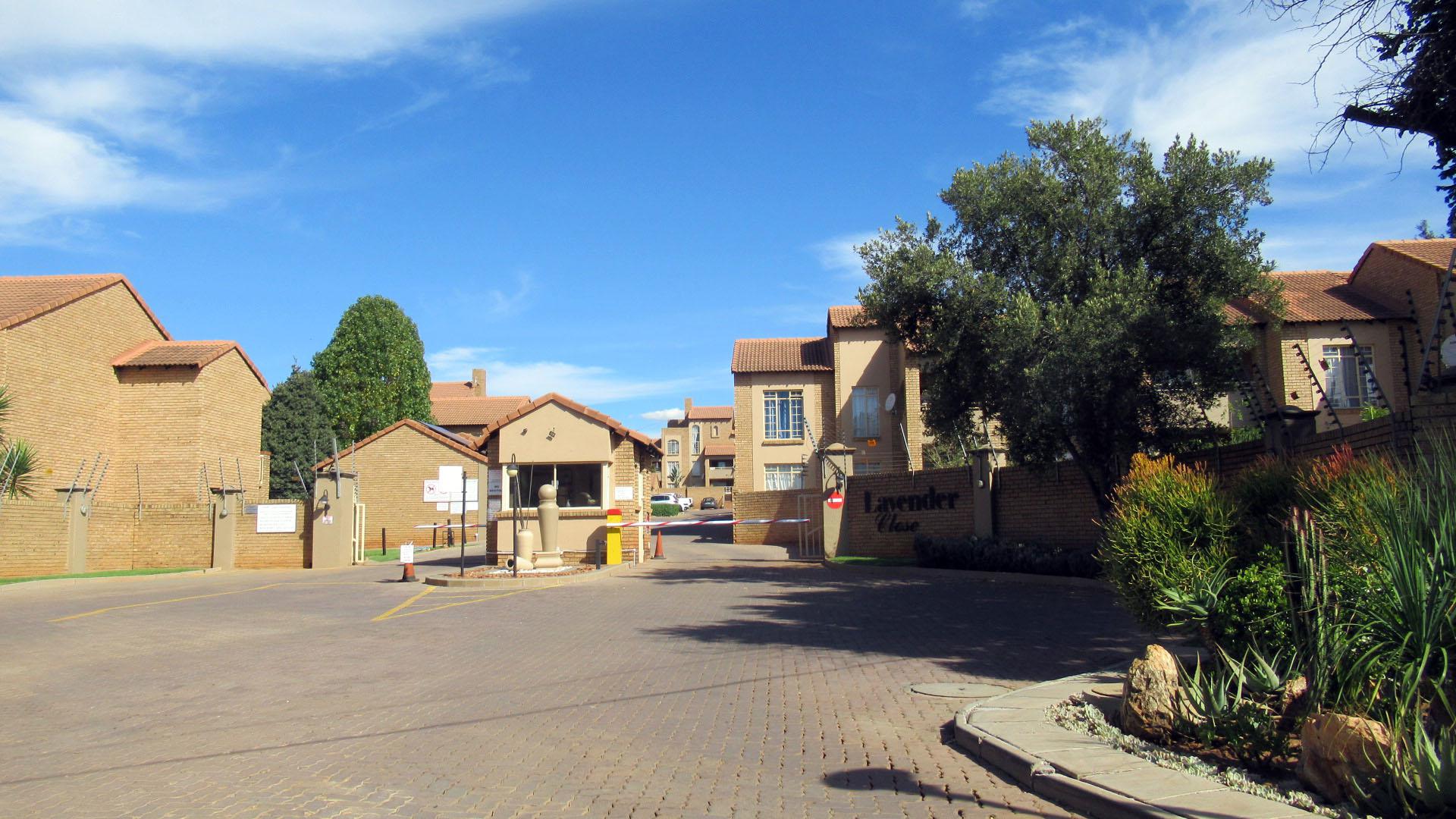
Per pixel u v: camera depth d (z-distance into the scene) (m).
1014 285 20.67
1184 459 18.02
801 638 13.83
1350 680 6.69
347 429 53.84
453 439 44.91
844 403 39.16
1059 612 15.83
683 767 7.30
